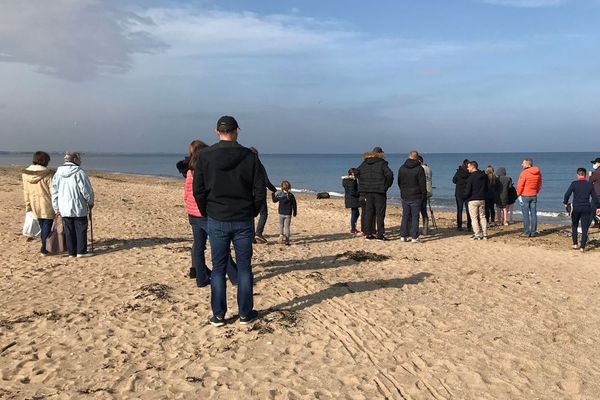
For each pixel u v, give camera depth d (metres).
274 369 4.24
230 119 4.79
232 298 6.14
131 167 98.44
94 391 3.92
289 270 7.63
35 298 6.32
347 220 16.23
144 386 3.99
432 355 4.52
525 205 12.31
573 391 3.91
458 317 5.53
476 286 6.91
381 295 6.30
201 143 6.31
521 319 5.52
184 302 6.01
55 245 8.70
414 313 5.64
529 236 12.31
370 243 10.90
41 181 8.59
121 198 21.72
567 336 4.99
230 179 4.73
